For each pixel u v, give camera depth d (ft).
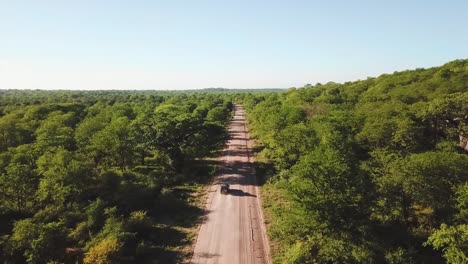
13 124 262.67
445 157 111.04
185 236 127.65
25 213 135.13
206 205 157.99
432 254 102.73
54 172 136.26
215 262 109.81
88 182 142.31
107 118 290.97
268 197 166.09
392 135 173.58
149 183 168.96
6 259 103.30
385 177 111.24
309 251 104.99
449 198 103.09
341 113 223.51
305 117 254.68
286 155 193.88
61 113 334.65
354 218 98.58
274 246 119.24
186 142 223.71
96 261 99.76
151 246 119.14
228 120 455.63
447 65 409.69
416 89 300.20
